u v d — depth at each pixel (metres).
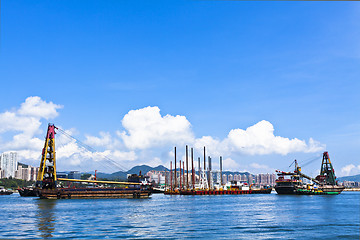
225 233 63.81
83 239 56.59
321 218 89.38
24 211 110.81
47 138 197.88
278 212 108.06
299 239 57.91
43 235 60.22
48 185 199.38
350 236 60.91
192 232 64.81
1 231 64.94
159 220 84.75
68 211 110.56
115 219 86.69
